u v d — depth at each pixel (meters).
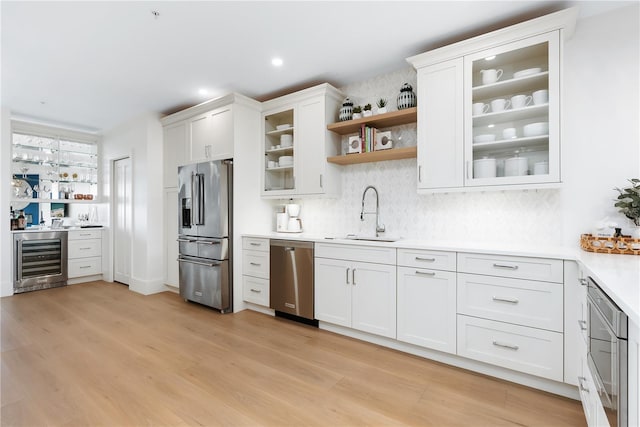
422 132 2.57
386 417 1.71
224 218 3.48
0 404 1.80
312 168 3.32
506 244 2.41
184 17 2.23
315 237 3.12
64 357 2.40
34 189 4.84
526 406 1.80
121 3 2.06
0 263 4.14
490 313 2.08
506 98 2.41
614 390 1.03
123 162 4.87
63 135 4.98
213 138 3.76
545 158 2.22
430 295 2.33
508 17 2.24
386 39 2.54
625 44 2.11
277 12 2.18
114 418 1.68
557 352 1.86
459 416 1.72
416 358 2.41
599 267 1.44
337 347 2.61
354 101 3.39
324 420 1.68
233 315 3.43
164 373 2.17
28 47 2.61
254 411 1.75
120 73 3.13
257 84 3.42
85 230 5.00
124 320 3.25
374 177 3.24
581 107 2.23
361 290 2.68
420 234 2.96
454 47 2.39
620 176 2.12
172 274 4.31
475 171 2.40
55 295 4.23
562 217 2.31
